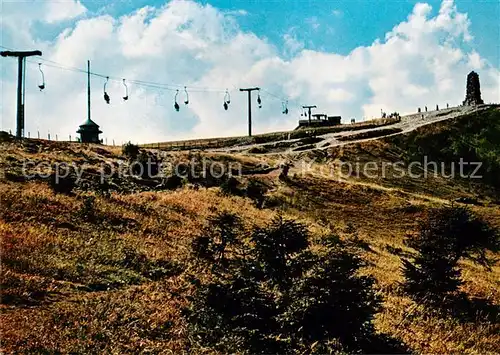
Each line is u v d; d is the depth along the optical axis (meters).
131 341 15.73
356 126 129.12
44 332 15.23
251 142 107.50
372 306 19.31
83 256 23.70
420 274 28.42
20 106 59.62
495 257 45.06
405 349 19.20
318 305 17.22
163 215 36.47
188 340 16.48
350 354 16.83
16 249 22.19
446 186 90.12
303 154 90.25
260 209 50.06
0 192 31.98
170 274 24.20
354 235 42.34
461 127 124.56
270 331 17.17
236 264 20.31
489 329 24.58
